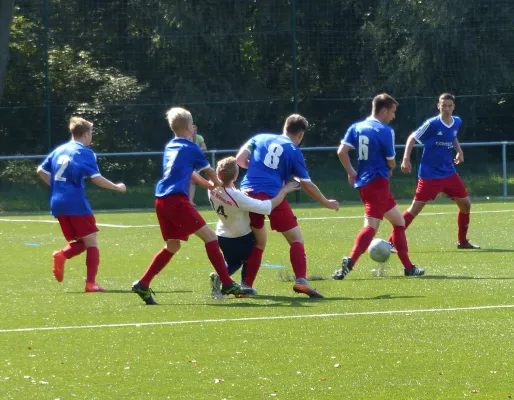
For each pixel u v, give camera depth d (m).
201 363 16.45
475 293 23.61
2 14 70.25
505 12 73.94
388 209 27.59
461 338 18.09
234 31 73.06
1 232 46.06
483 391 14.41
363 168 27.48
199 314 21.31
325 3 73.38
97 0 72.81
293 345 17.75
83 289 26.19
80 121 27.05
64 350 17.66
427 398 14.09
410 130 74.81
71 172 26.25
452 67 74.62
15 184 67.75
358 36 74.06
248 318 20.62
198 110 72.38
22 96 71.94
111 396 14.41
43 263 33.06
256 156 24.66
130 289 26.11
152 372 15.87
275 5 72.94
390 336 18.39
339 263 31.19
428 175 34.97
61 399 14.29
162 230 23.11
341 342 17.95
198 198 64.56
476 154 71.62
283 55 73.19
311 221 48.59
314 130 73.50
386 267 29.31
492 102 74.69
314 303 22.59
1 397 14.43
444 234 40.28
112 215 57.19
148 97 73.06
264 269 29.92
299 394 14.38
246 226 24.27
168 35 73.12
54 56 72.19
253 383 15.05
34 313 21.86
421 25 74.06
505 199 64.06
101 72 72.75
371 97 74.12
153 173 70.44
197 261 32.62
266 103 72.81
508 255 32.53
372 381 15.06
